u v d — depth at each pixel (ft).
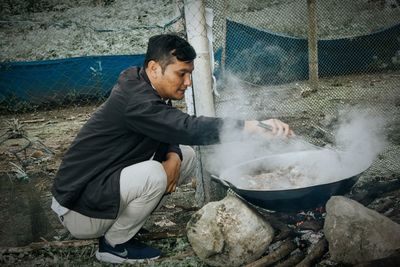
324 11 33.45
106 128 8.57
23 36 37.60
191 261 9.17
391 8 33.19
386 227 8.18
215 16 11.67
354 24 33.55
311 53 22.90
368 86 22.94
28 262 9.69
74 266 9.43
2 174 16.05
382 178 12.15
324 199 8.96
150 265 9.14
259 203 8.96
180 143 8.16
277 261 8.88
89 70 27.27
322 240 8.93
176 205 11.99
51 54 36.47
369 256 7.98
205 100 11.19
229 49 20.01
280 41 22.85
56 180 8.96
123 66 27.53
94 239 10.11
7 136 21.74
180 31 11.21
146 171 8.55
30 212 12.68
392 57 25.80
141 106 8.11
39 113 26.76
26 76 26.86
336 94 21.91
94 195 8.54
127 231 9.14
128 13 39.99
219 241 8.71
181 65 8.25
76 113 25.89
